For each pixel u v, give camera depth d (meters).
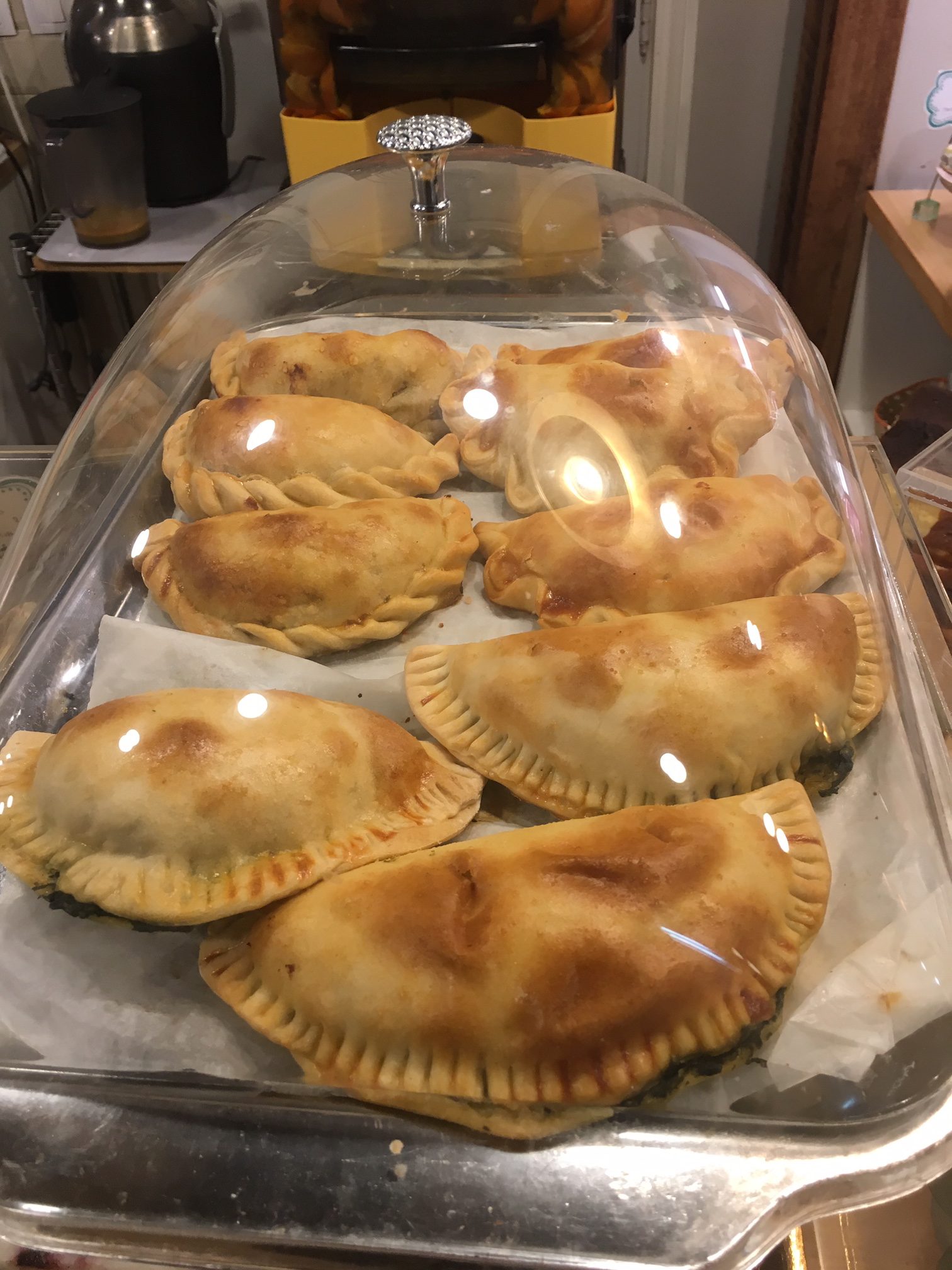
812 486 1.25
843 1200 0.73
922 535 1.46
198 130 2.06
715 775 0.91
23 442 2.52
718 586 1.08
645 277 1.50
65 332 2.38
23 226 2.29
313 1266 0.72
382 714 1.05
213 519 1.21
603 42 1.63
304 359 1.41
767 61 2.09
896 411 1.92
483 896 0.78
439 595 1.19
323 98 1.72
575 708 0.94
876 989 0.80
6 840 0.88
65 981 0.86
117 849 0.86
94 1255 0.73
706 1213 0.72
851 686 0.99
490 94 1.70
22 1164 0.76
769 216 2.35
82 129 1.81
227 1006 0.83
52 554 1.26
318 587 1.13
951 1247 0.85
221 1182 0.75
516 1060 0.73
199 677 1.07
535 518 1.19
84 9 1.92
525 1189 0.74
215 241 1.61
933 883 0.87
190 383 1.49
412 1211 0.73
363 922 0.78
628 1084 0.72
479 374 1.39
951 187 1.77
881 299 2.11
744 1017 0.74
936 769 0.99
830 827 0.93
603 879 0.77
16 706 1.08
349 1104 0.78
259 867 0.86
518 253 1.54
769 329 1.44
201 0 2.01
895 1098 0.76
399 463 1.33
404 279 1.55
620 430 1.25
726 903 0.76
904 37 1.75
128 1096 0.80
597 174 1.54
